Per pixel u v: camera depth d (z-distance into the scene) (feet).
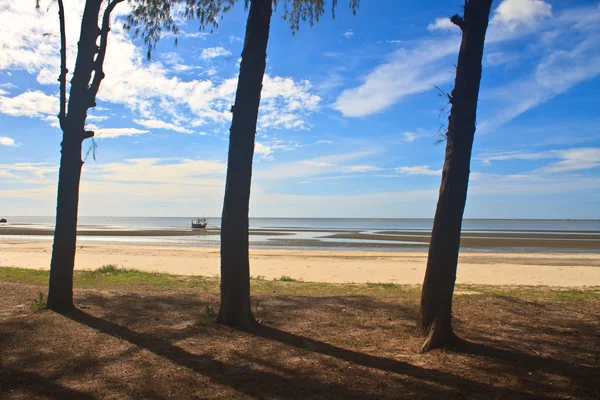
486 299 29.27
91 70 24.32
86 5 23.84
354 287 36.47
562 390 13.29
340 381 13.93
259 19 20.80
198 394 12.85
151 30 29.66
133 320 22.02
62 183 23.90
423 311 19.17
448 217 18.15
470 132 17.94
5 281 34.47
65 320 21.57
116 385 13.48
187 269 52.54
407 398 12.62
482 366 15.46
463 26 18.24
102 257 65.67
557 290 35.35
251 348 17.47
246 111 20.53
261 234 170.09
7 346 17.35
